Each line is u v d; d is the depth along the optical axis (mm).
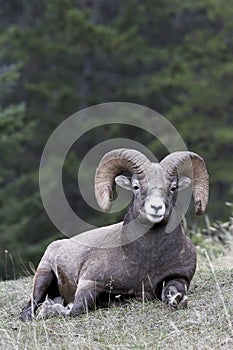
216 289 35750
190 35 116312
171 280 35125
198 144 108250
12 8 125438
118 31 118562
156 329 32094
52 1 115250
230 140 103188
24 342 32219
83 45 114750
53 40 116500
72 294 37094
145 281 35031
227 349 29234
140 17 118250
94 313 34656
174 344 30219
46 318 35219
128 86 117062
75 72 119438
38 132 113125
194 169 36219
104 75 119000
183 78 110562
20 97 118625
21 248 86125
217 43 111875
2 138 92500
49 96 113750
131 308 34562
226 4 110250
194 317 32531
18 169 110562
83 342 31062
